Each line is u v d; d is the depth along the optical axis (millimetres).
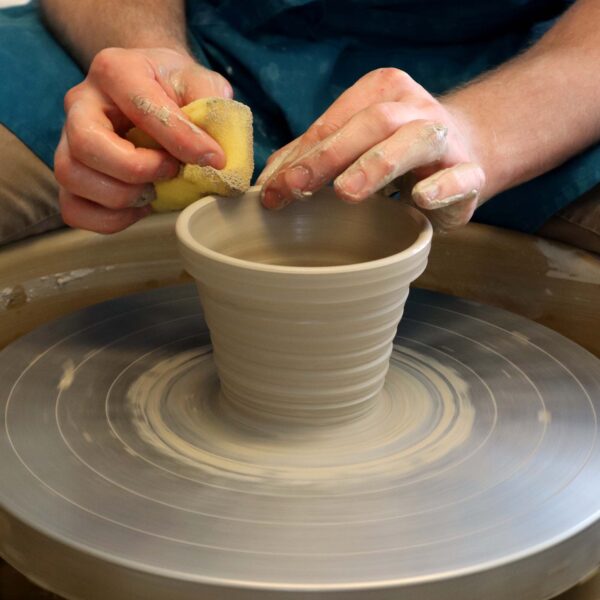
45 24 1545
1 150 1268
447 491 813
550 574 760
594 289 1279
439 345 1104
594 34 1409
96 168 929
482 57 1536
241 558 714
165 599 706
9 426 904
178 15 1544
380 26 1505
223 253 954
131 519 761
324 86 1477
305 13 1478
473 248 1347
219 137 928
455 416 948
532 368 1054
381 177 836
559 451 887
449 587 705
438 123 880
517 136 1227
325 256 1001
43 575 766
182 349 1073
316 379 856
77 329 1114
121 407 952
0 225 1250
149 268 1368
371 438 898
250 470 841
